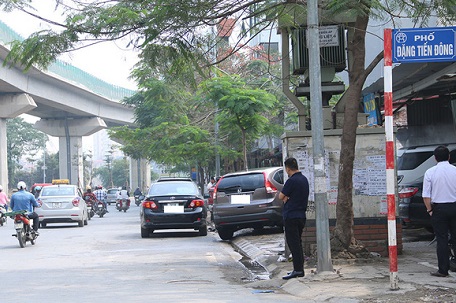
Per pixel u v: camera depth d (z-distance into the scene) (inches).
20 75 2429.9
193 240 863.7
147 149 1488.7
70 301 393.1
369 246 546.0
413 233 768.9
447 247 419.2
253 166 2151.8
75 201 1213.7
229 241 853.2
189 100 1307.8
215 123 1339.8
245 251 709.9
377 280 415.2
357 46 506.0
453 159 706.2
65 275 526.9
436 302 343.0
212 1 500.1
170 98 1243.2
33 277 518.0
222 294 413.7
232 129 1201.4
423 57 377.7
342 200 509.0
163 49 524.4
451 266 442.3
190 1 485.7
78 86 2918.3
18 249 782.5
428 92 938.1
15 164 5014.8
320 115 456.1
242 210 796.6
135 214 1942.7
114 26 483.5
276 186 799.7
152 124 1675.7
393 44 376.5
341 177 509.7
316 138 455.2
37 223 840.9
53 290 444.5
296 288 418.0
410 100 992.9
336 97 1213.1
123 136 1542.8
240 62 1476.4
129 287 453.4
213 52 563.8
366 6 483.2
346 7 479.8
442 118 987.3
